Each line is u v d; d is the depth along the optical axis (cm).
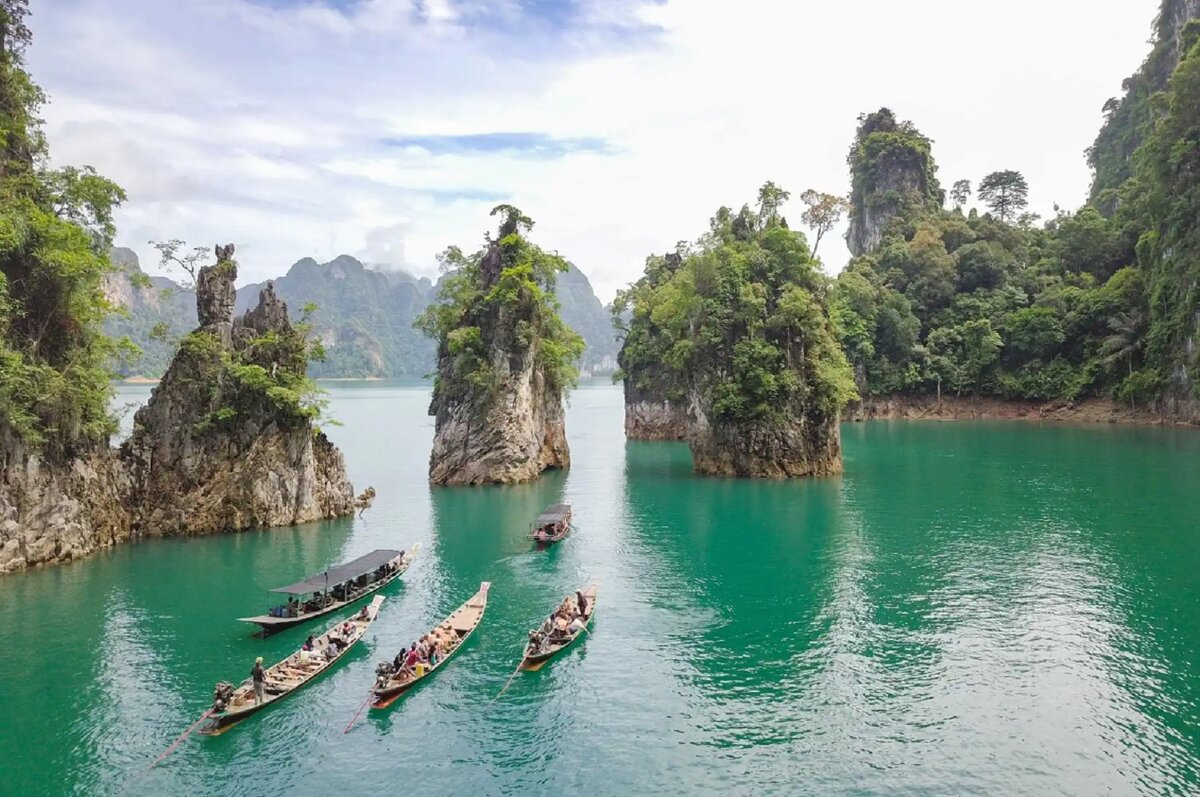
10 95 5881
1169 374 13462
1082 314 15512
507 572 5419
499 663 3912
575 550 6003
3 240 5050
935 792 2822
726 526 6769
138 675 3791
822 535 6378
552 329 10069
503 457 9081
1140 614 4450
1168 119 12781
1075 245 16812
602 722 3338
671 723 3328
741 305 9312
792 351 9300
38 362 5503
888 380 16888
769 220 10038
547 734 3247
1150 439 11669
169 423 6469
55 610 4641
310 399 6862
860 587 5012
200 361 6525
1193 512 6850
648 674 3784
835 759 3039
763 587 5047
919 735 3203
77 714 3422
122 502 6228
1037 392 15900
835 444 9456
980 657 3922
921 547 5941
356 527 6769
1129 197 16325
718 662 3912
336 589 4828
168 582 5166
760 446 9250
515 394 9100
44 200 5944
